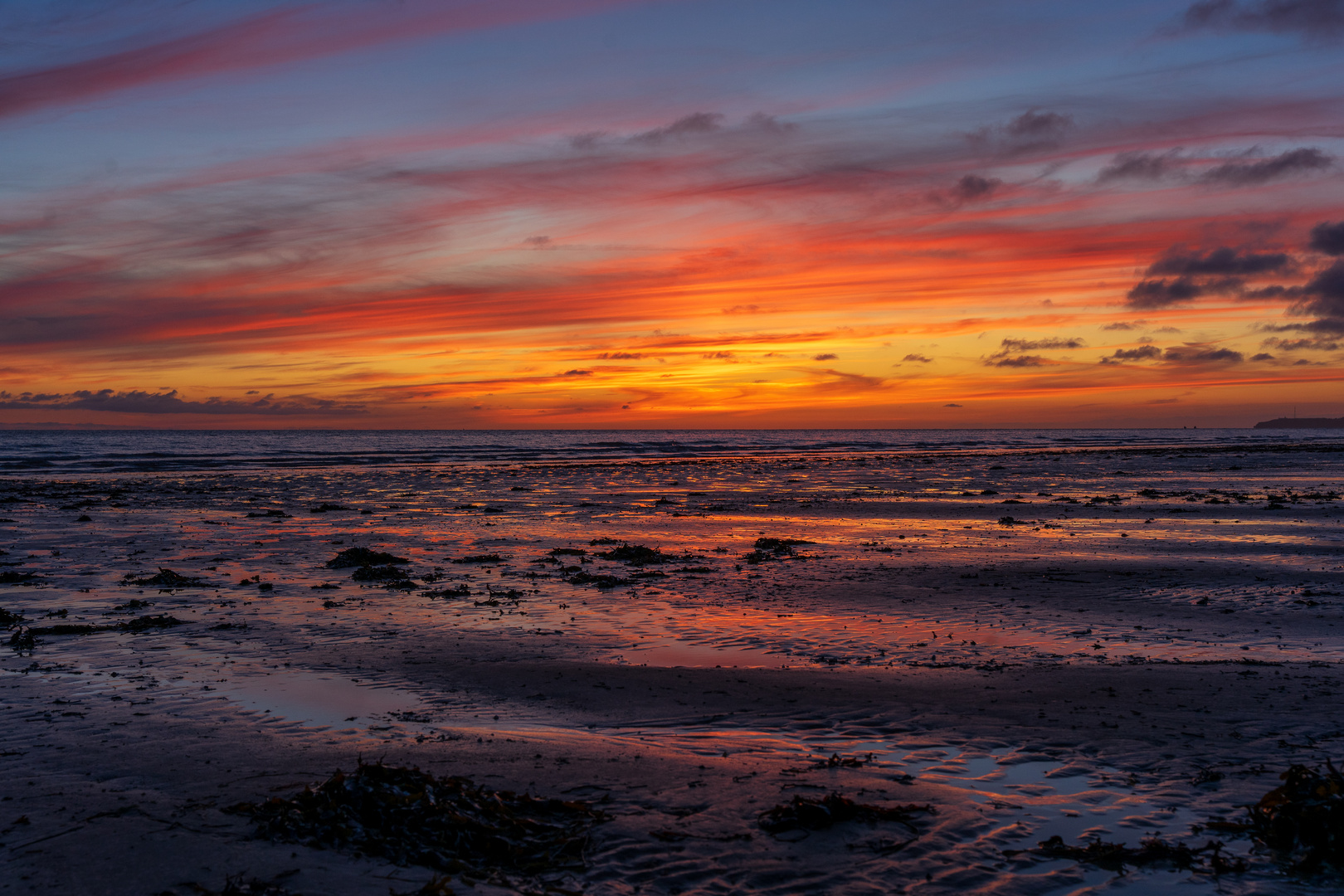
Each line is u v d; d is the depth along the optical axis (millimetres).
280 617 13094
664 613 13469
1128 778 6562
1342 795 5391
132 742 7359
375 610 13719
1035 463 62812
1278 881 4992
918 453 86125
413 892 4715
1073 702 8461
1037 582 15648
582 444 117312
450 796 5738
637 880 4973
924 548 20453
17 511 29688
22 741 7363
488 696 8961
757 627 12430
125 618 12984
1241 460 63688
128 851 5105
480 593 15250
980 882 5004
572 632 12141
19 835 5328
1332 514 26219
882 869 5148
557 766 6789
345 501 34938
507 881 4934
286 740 7445
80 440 104875
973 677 9523
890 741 7512
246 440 124625
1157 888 4934
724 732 7801
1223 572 16344
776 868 5141
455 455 83375
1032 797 6254
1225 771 6617
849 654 10844
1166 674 9359
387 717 8227
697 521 27359
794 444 120312
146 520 27219
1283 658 10234
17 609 13594
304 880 4789
